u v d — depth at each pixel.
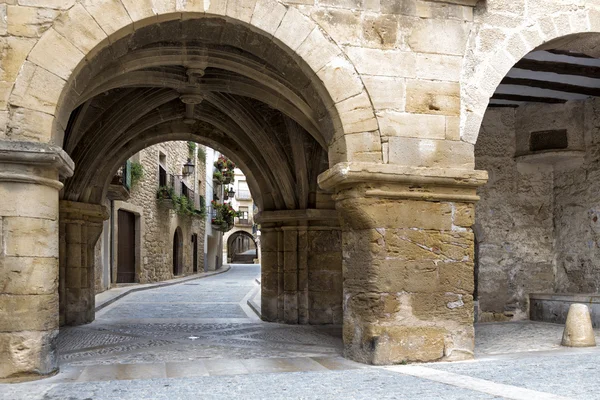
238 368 5.58
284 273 9.91
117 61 6.36
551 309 9.53
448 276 5.88
